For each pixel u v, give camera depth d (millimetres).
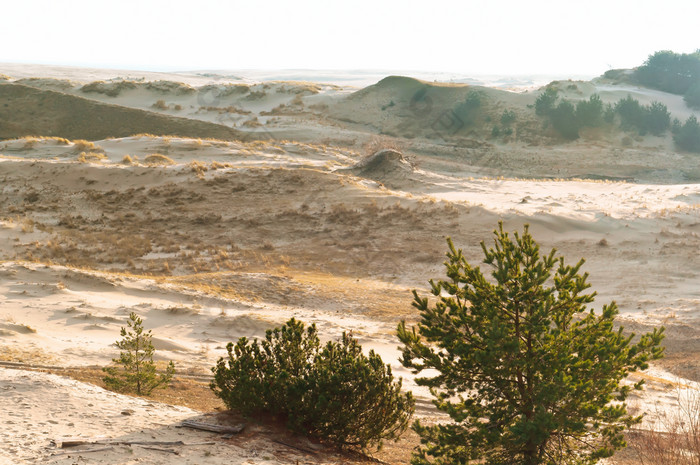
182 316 23969
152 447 7848
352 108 126750
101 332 20953
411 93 130625
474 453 8945
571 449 9055
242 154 67125
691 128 111812
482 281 9141
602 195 52250
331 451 9289
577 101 125500
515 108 123562
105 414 9219
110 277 28141
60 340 19000
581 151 106312
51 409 9062
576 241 39125
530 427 8148
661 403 16734
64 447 7445
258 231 43156
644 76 154500
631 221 41938
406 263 37438
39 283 25906
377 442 10367
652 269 34938
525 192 54500
